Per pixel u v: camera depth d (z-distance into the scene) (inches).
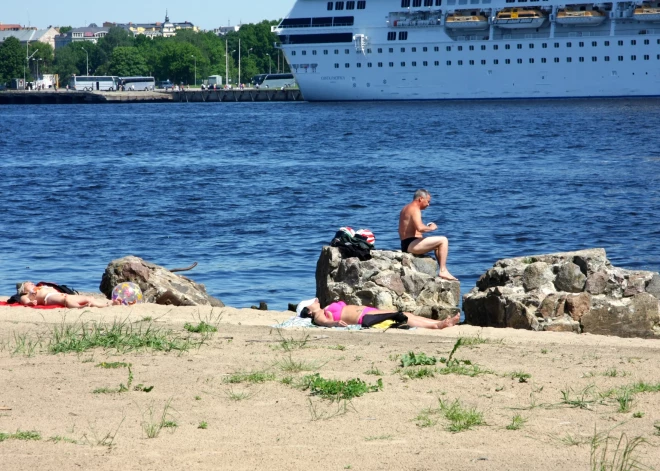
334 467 217.0
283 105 5802.2
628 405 277.4
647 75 4443.9
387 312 462.0
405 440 241.8
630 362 346.9
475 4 4596.5
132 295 539.5
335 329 451.5
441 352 370.9
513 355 365.7
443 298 537.6
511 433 248.7
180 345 381.4
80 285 751.7
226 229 1082.7
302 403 282.8
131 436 245.4
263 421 261.9
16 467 216.5
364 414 269.0
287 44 4975.4
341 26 4840.1
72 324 446.9
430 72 4736.7
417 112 4274.1
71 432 249.0
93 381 312.0
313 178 1685.5
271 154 2313.0
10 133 3326.8
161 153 2373.3
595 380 312.8
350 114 4281.5
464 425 255.1
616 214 1158.3
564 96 4574.3
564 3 4475.9
